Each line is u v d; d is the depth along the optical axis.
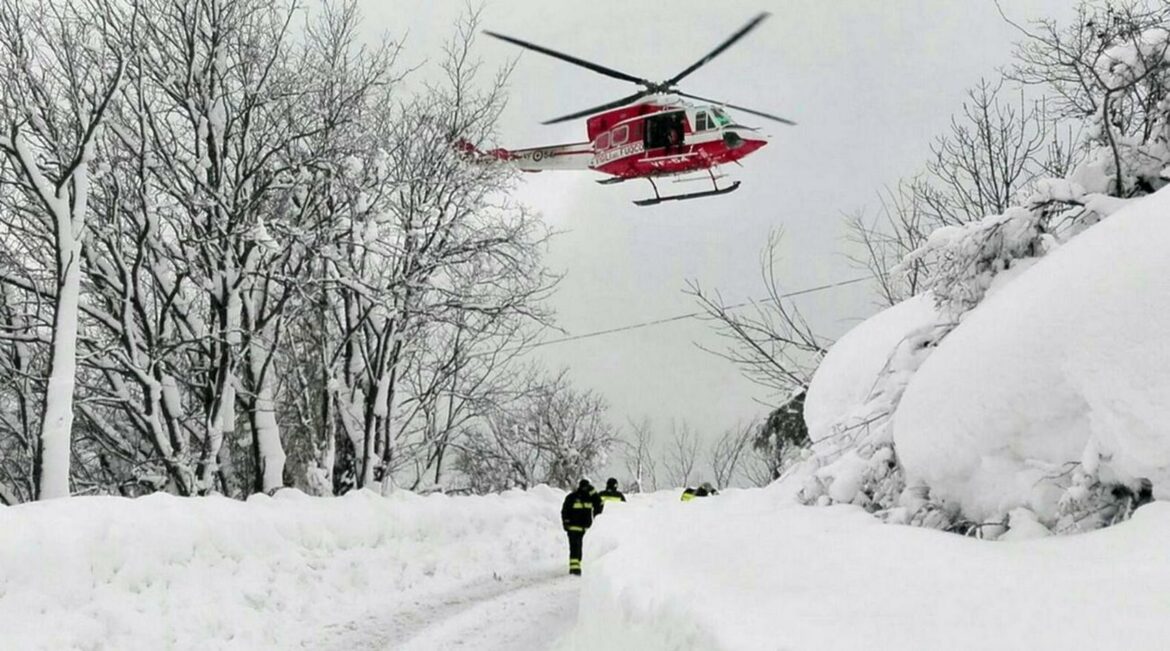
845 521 7.36
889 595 4.40
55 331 12.38
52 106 16.06
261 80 18.02
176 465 16.02
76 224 12.74
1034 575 4.35
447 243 21.31
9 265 16.47
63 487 12.08
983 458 6.38
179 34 17.77
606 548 8.77
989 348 6.53
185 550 9.76
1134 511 5.32
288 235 17.80
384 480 21.28
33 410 17.80
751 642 3.98
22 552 8.06
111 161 16.66
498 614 10.36
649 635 5.11
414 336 21.23
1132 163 8.91
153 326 18.22
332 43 20.25
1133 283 5.62
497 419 29.17
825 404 10.91
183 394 20.22
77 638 7.65
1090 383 5.58
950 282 8.89
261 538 11.01
